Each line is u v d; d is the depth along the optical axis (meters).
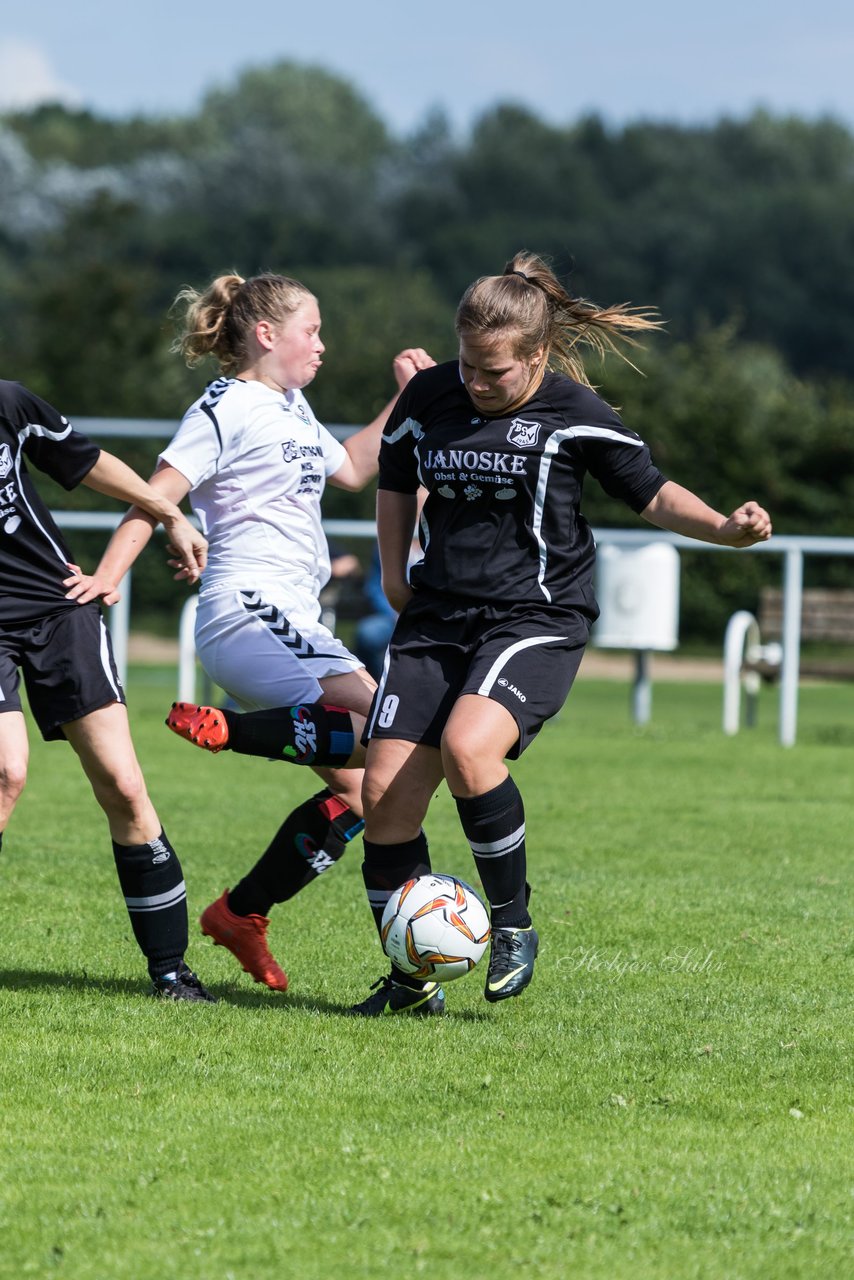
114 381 101.06
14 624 13.41
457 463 13.33
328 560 15.27
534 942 13.69
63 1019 13.21
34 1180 9.54
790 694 37.91
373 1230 8.85
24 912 17.88
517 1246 8.66
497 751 13.04
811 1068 12.20
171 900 14.13
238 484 14.46
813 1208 9.27
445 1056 12.34
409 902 13.56
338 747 13.98
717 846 23.66
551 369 14.13
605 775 31.62
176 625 76.50
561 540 13.55
